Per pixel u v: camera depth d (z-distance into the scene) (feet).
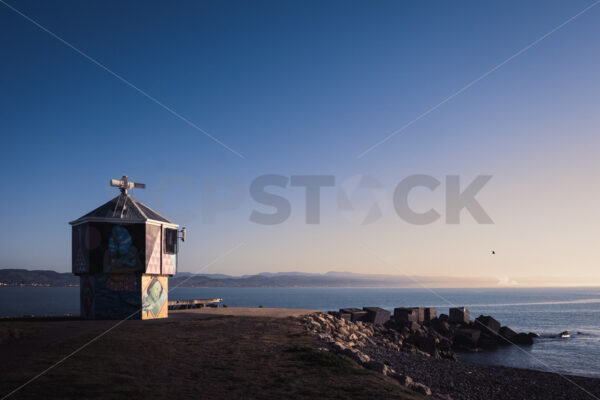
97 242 110.22
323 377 53.11
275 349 69.10
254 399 43.65
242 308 152.87
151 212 122.31
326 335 87.92
